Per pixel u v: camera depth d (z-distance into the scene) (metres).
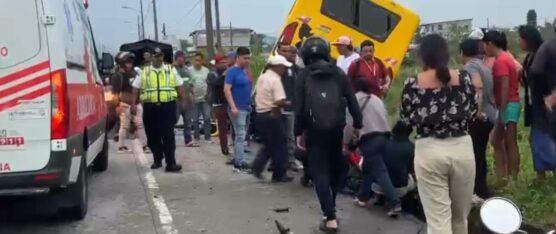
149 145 10.89
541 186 7.39
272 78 9.28
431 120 5.16
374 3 12.83
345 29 12.77
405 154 7.55
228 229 7.17
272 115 9.36
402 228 7.09
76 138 6.86
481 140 7.10
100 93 9.82
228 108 10.80
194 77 14.13
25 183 6.35
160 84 10.48
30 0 6.34
